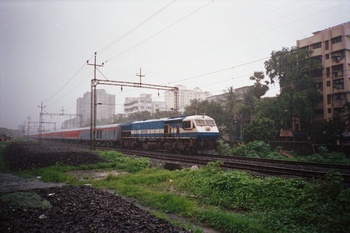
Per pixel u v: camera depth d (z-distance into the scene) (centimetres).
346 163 2267
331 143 3375
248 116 4356
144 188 1168
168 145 3009
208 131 2614
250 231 643
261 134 3388
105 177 1499
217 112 4384
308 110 3638
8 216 654
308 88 3934
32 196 868
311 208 743
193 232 638
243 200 898
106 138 4372
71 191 978
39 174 1603
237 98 4534
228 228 678
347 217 643
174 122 2917
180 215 805
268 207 820
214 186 1034
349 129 3453
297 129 4394
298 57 3978
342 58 4031
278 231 650
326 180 869
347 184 1055
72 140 5975
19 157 2127
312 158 2494
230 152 2884
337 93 4053
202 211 788
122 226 598
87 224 607
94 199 849
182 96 11512
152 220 666
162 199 930
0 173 1717
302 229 644
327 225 636
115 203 815
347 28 4031
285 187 878
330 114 4138
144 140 3462
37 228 580
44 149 2572
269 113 3881
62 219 645
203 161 1886
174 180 1295
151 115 7469
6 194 896
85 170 1780
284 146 3161
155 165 1827
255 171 1460
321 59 4372
